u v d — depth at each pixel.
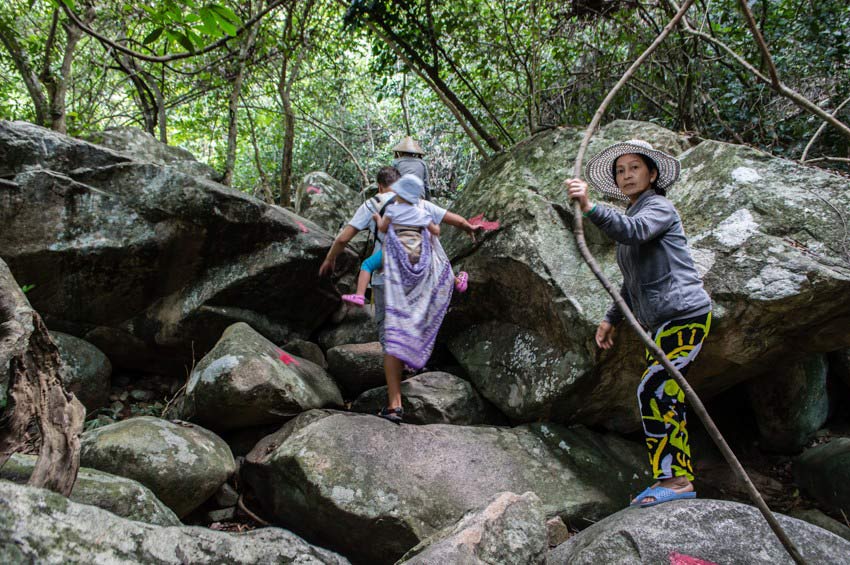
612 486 3.23
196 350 4.16
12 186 3.70
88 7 5.66
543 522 2.22
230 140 5.96
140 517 2.41
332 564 2.13
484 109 5.84
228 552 1.90
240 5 6.31
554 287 3.46
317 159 9.18
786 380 3.76
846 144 4.54
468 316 4.13
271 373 3.39
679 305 2.45
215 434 3.32
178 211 3.94
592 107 5.72
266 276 4.12
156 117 7.93
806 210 3.07
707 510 2.36
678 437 2.50
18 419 1.95
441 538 2.12
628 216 2.53
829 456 3.49
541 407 3.49
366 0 4.81
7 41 5.43
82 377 3.71
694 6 5.18
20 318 1.91
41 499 1.51
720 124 4.89
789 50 4.80
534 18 5.14
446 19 5.14
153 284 4.07
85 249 3.81
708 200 3.33
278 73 7.22
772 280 2.88
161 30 2.78
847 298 2.80
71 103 7.12
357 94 9.54
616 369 3.32
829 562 2.21
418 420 3.58
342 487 2.82
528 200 3.83
